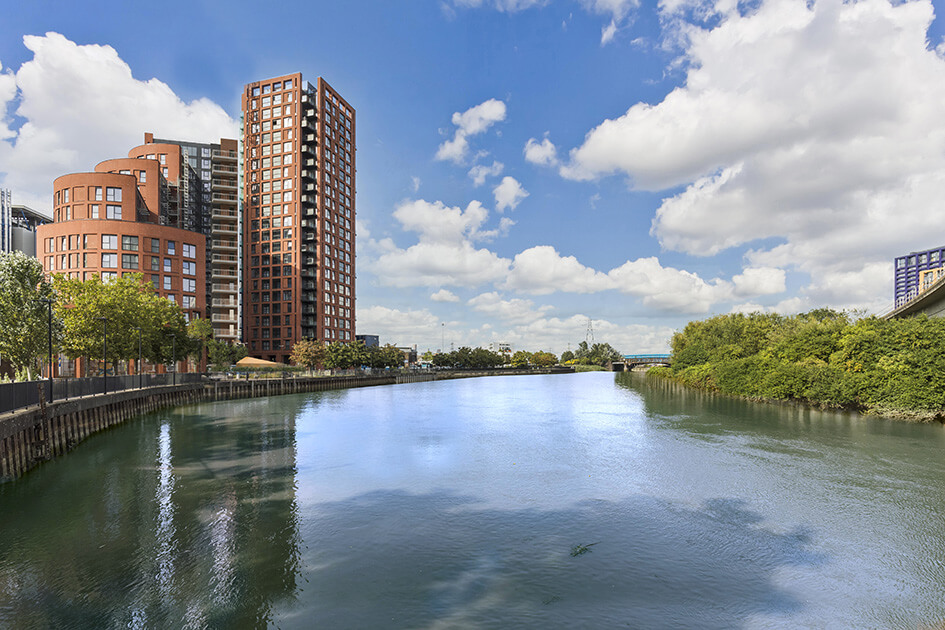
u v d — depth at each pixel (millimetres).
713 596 14211
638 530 19109
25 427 27781
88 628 12617
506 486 25344
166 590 14570
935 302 57750
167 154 117562
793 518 20000
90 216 89812
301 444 37344
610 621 12961
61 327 50719
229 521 20281
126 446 36344
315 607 13641
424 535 18812
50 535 18719
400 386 118188
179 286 93375
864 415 46719
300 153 138375
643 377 152125
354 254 160500
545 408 62562
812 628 12664
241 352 115688
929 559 16328
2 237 146000
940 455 29984
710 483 24969
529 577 15398
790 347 63312
